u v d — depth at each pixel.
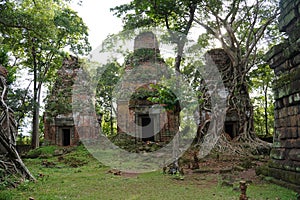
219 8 16.34
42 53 21.92
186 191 6.41
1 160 8.41
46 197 5.79
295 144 6.09
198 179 8.16
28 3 12.52
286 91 6.33
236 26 17.70
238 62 16.89
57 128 19.84
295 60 6.00
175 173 9.19
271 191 5.91
